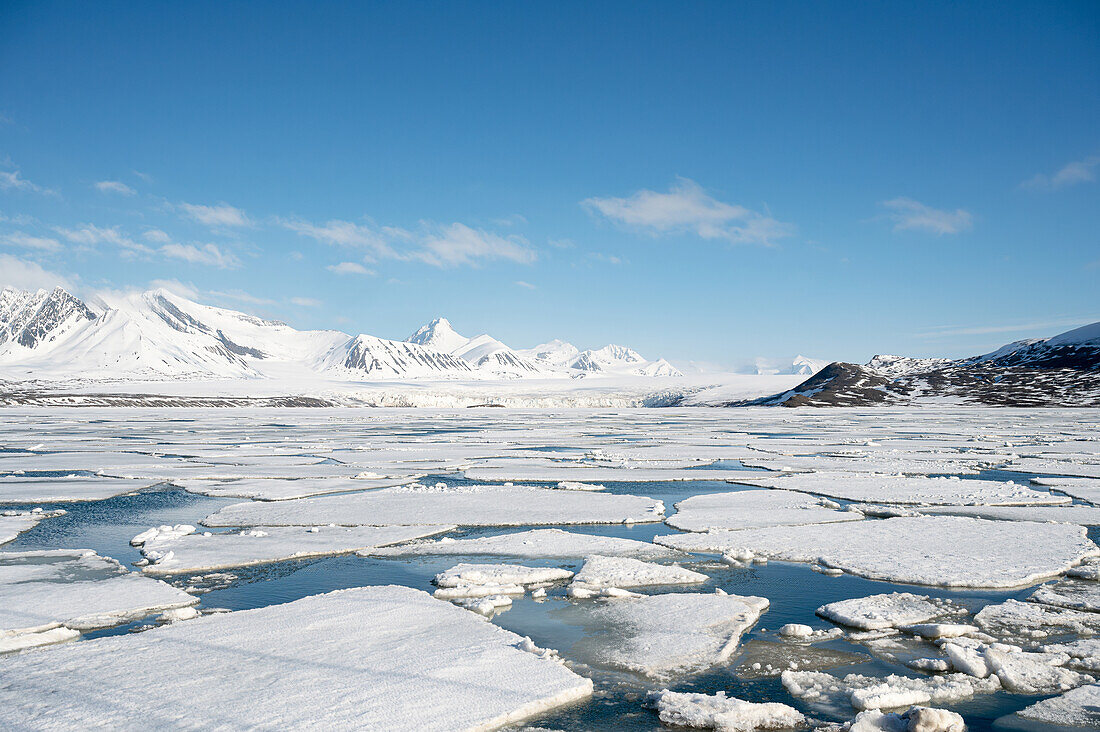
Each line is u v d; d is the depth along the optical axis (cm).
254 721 574
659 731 600
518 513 1614
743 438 4200
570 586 1016
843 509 1645
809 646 801
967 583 1018
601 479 2231
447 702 620
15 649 769
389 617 858
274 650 744
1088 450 3167
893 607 915
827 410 9738
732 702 630
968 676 702
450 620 849
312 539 1336
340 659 720
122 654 731
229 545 1285
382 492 1919
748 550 1220
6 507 1756
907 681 690
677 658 760
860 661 757
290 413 10044
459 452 3222
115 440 4103
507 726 597
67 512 1669
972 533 1348
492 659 724
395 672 686
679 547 1261
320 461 2817
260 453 3192
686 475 2312
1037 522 1454
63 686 646
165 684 651
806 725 607
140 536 1332
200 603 955
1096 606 909
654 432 4947
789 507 1658
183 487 2053
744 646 802
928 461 2705
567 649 787
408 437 4422
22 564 1145
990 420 6550
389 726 569
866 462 2680
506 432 5025
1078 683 684
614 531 1460
